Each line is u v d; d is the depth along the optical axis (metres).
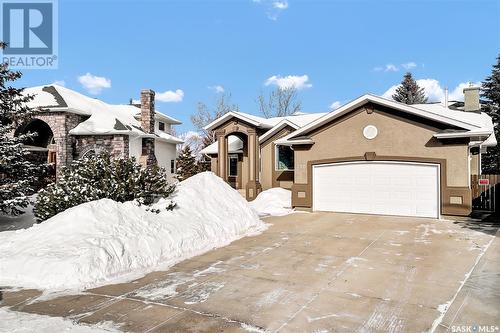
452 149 11.83
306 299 5.16
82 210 7.58
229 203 10.88
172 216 8.88
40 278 5.85
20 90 11.62
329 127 14.05
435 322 4.36
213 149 23.34
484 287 5.56
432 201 12.16
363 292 5.42
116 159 9.67
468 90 20.84
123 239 7.14
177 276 6.30
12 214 11.20
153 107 23.75
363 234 9.72
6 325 4.32
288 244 8.70
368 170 13.31
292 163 18.98
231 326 4.30
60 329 4.21
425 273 6.31
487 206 13.24
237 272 6.51
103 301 5.13
